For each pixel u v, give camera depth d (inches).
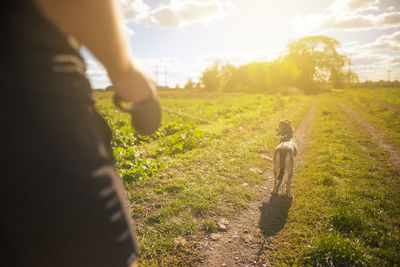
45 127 19.5
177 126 458.3
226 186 195.6
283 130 196.9
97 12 20.7
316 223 142.8
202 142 343.3
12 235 19.6
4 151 18.3
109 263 23.9
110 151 32.6
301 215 153.6
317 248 117.3
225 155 282.7
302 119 625.0
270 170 248.4
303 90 2516.0
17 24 18.5
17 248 19.9
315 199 172.6
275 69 2409.0
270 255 120.3
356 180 203.9
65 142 20.9
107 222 23.9
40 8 19.5
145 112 29.1
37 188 19.4
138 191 185.3
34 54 19.4
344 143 338.0
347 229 134.2
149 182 202.8
